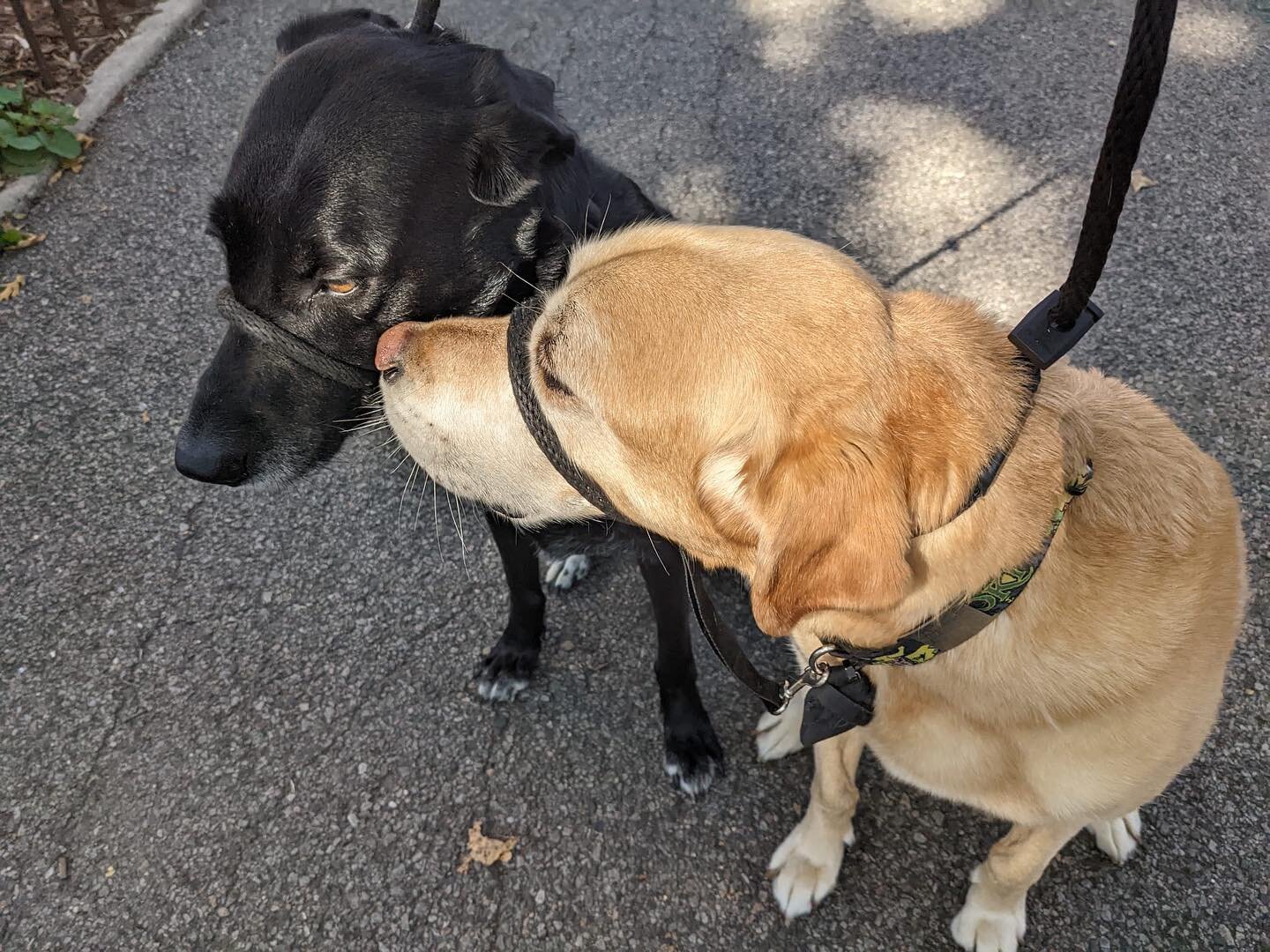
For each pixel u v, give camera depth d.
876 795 0.91
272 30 1.78
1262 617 0.97
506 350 0.68
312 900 0.85
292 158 0.68
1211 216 1.38
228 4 1.85
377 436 1.07
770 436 0.57
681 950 0.82
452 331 0.70
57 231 1.43
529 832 0.89
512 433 0.68
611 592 1.07
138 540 1.11
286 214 0.67
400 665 1.01
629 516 0.67
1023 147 1.51
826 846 0.84
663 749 0.94
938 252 1.36
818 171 1.49
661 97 1.64
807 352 0.57
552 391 0.63
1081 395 0.66
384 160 0.69
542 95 0.81
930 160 1.49
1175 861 0.84
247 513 1.13
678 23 1.80
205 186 1.48
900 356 0.58
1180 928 0.81
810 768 0.93
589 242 0.68
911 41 1.73
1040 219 1.39
